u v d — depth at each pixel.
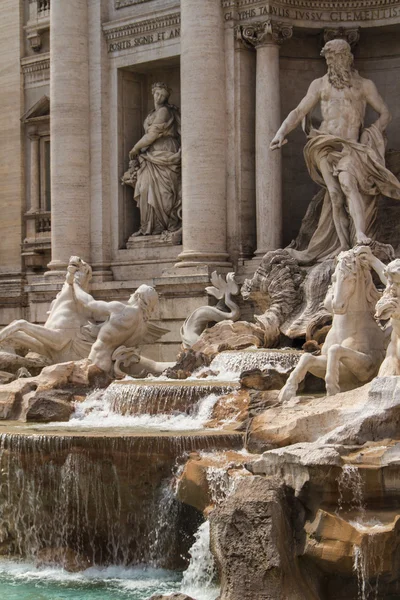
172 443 26.31
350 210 38.25
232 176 42.50
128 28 46.62
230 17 42.31
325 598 22.38
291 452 23.14
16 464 27.98
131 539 26.92
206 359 35.56
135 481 26.58
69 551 27.38
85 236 47.62
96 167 47.59
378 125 39.44
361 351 29.72
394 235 39.44
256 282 38.38
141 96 48.25
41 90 52.66
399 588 22.39
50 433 28.16
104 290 46.19
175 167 46.12
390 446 23.00
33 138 52.78
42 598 24.34
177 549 26.34
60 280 47.00
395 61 43.41
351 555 21.64
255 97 42.69
